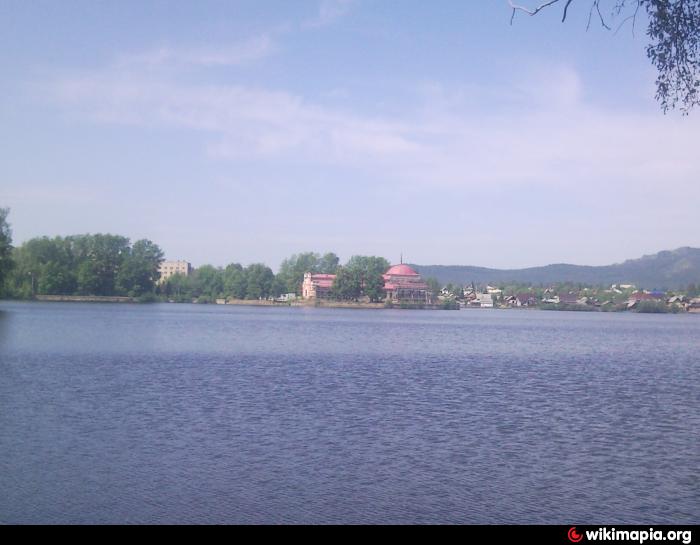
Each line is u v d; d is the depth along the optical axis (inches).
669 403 1460.4
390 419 1186.0
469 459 921.5
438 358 2495.1
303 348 2815.0
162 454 907.4
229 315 6427.2
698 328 6259.8
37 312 5511.8
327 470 850.1
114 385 1533.0
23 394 1376.7
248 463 872.9
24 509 695.7
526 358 2608.3
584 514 717.9
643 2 578.2
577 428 1152.8
